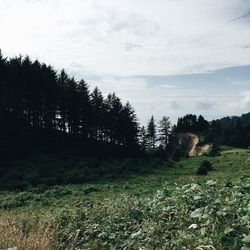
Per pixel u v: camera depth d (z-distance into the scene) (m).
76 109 79.81
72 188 40.25
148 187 36.72
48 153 63.62
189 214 6.33
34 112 75.56
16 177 47.22
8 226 7.76
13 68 75.38
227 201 5.95
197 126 157.50
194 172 57.72
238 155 82.06
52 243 7.18
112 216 8.45
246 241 4.39
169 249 5.61
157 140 134.50
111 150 77.06
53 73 84.00
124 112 85.69
